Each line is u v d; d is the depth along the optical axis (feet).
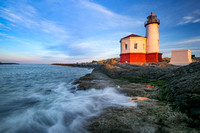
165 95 16.88
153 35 86.58
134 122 10.64
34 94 27.71
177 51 61.36
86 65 249.14
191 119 10.04
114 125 10.47
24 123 13.96
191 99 12.06
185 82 16.17
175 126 9.61
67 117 14.21
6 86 39.81
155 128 9.45
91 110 15.37
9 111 17.54
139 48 86.07
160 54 90.38
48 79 57.77
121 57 93.35
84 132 10.52
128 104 16.19
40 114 15.81
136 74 39.63
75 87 30.50
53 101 21.09
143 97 18.92
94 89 25.99
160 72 36.40
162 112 12.12
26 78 62.69
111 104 16.96
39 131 12.46
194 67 24.53
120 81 33.22
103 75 48.52
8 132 12.41
